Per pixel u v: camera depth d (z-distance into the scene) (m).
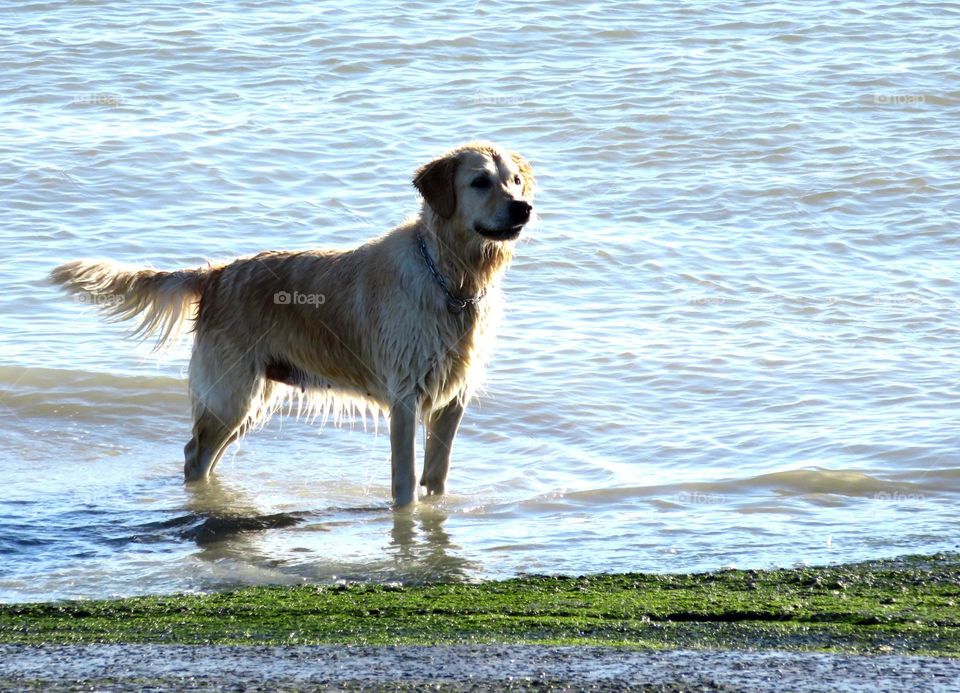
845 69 29.53
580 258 19.23
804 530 10.09
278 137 24.44
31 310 16.83
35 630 7.50
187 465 12.05
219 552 9.80
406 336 10.94
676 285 18.33
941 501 10.92
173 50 29.83
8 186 21.33
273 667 6.62
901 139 25.05
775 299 17.69
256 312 11.76
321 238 19.72
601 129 25.62
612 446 12.88
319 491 11.72
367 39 31.03
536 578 8.83
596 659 6.74
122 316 12.51
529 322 16.78
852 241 20.25
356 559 9.53
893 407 13.65
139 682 6.36
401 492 11.17
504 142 24.92
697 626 7.51
